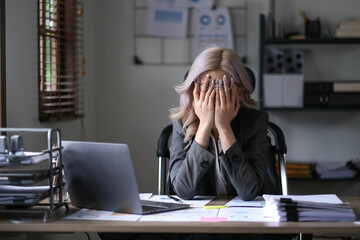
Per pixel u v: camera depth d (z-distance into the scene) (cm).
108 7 360
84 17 335
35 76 245
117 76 362
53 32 268
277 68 349
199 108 166
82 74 303
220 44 354
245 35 354
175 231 126
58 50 281
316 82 332
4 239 161
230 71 167
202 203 159
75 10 312
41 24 257
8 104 215
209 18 355
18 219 139
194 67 170
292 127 360
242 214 141
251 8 354
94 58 360
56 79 280
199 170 162
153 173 363
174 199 167
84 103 336
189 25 357
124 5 359
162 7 357
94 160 145
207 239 150
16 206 153
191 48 358
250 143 173
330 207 134
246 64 355
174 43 358
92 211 149
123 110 363
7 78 214
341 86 331
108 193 145
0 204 140
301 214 132
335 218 132
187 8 355
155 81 360
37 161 143
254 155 170
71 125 305
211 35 355
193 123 175
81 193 152
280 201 137
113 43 361
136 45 360
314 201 140
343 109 327
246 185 159
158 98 361
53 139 270
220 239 146
